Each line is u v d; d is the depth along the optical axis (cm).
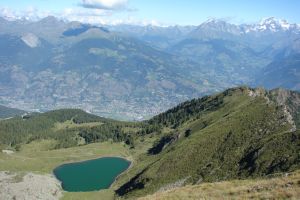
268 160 14550
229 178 15975
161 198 7069
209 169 18612
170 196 7056
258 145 16712
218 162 18700
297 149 13950
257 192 6016
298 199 5272
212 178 17288
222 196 6231
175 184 19100
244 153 17562
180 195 6956
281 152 14412
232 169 16825
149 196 7788
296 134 15112
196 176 18775
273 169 13762
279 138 15550
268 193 5744
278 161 13975
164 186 19688
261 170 14338
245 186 6594
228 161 18025
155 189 19812
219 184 7381
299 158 13300
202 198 6312
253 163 15450
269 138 16525
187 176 19262
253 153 16362
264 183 6431
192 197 6581
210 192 6694
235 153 18650
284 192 5609
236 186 6875
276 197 5516
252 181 7219
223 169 17438
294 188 5728
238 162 17150
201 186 7444
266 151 15275
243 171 15662
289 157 13738
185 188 7644
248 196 5862
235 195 6162
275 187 6047
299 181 6006
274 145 15262
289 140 14988
